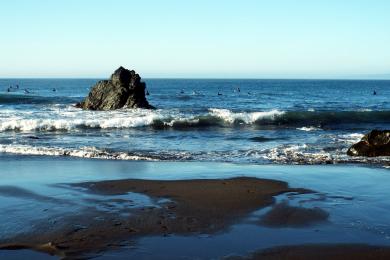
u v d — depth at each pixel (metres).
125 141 19.22
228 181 10.68
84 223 7.48
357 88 123.62
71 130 23.50
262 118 28.61
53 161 13.88
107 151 15.84
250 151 16.20
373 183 10.80
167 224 7.50
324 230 7.24
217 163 13.70
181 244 6.59
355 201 9.07
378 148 15.21
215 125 26.98
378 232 7.14
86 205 8.59
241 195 9.41
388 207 8.63
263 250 6.37
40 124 23.33
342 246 6.50
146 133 22.66
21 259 6.07
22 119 24.98
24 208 8.33
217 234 7.03
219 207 8.52
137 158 14.57
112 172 12.09
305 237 6.90
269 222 7.65
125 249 6.40
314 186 10.40
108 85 37.00
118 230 7.17
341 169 12.67
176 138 20.53
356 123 29.03
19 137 19.88
